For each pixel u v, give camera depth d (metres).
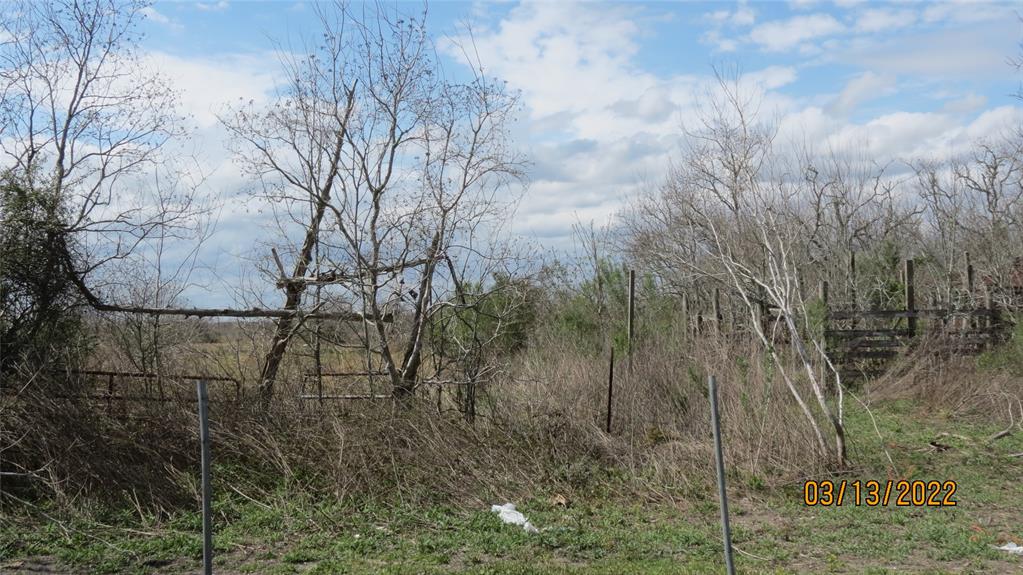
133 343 12.77
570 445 12.17
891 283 23.55
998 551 8.18
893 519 9.48
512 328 15.79
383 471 10.68
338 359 13.52
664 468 11.38
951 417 15.52
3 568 7.73
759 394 12.36
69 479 9.42
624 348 16.02
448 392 12.93
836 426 11.65
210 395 11.55
